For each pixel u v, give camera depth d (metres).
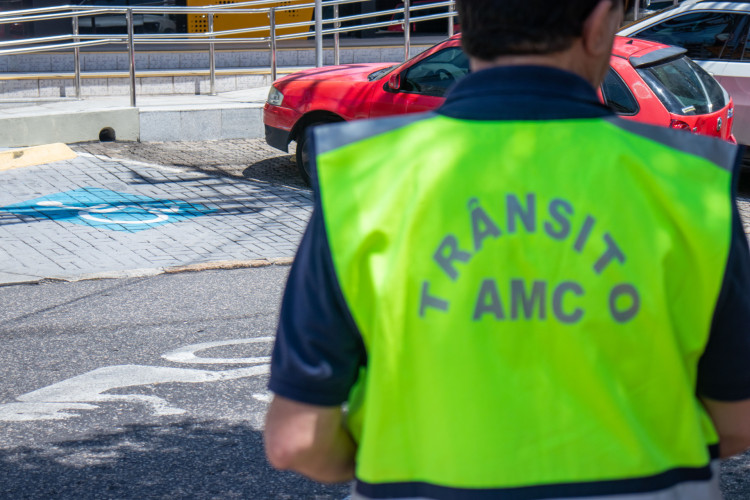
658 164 1.22
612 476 1.16
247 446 4.01
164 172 10.09
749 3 9.48
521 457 1.16
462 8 1.31
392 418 1.20
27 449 3.96
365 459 1.22
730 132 8.84
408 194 1.21
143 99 12.77
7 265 6.88
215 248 7.44
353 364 1.25
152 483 3.66
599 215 1.18
